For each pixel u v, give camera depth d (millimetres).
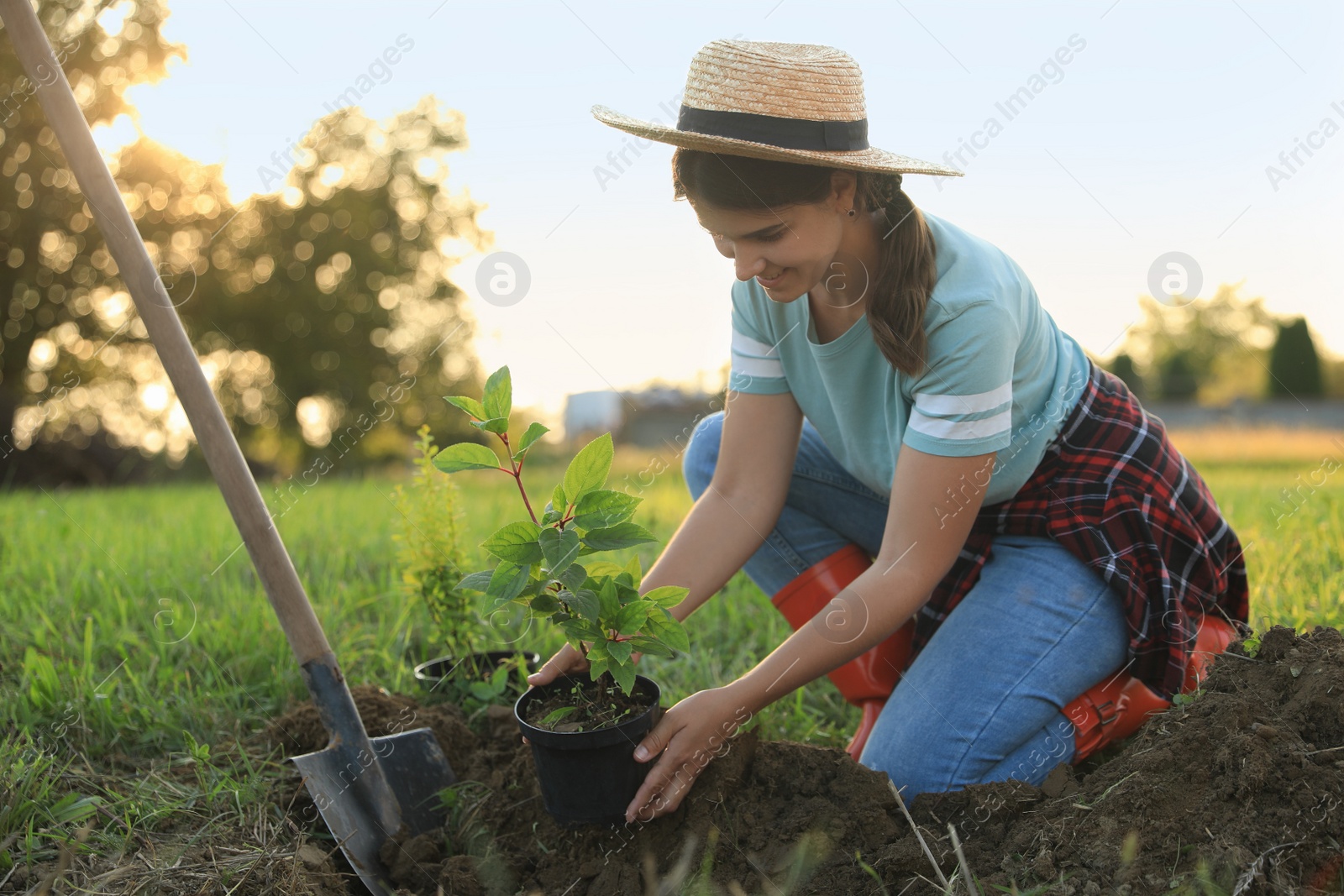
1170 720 1858
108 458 13547
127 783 2123
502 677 2533
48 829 1882
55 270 16234
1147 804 1688
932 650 2180
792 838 1838
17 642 2832
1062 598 2121
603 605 1778
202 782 2082
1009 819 1865
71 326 16312
